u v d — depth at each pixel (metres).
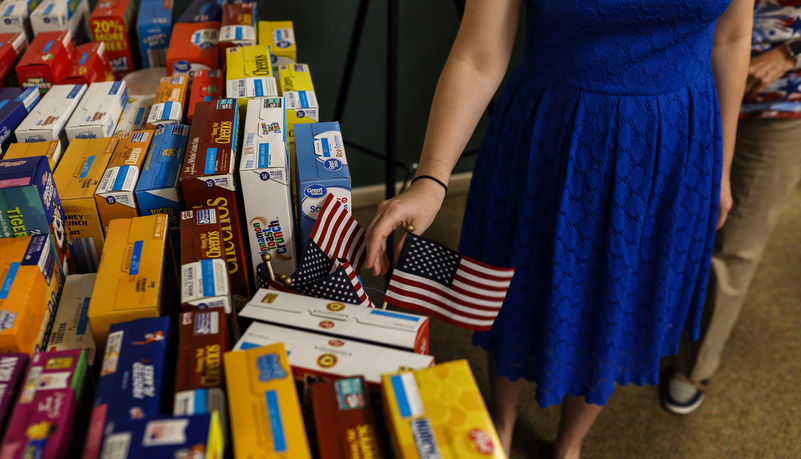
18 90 1.09
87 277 0.78
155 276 0.71
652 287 1.20
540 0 1.01
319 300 0.73
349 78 2.05
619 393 1.87
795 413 1.81
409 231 0.81
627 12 0.94
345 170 0.88
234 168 0.84
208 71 1.22
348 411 0.56
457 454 0.51
